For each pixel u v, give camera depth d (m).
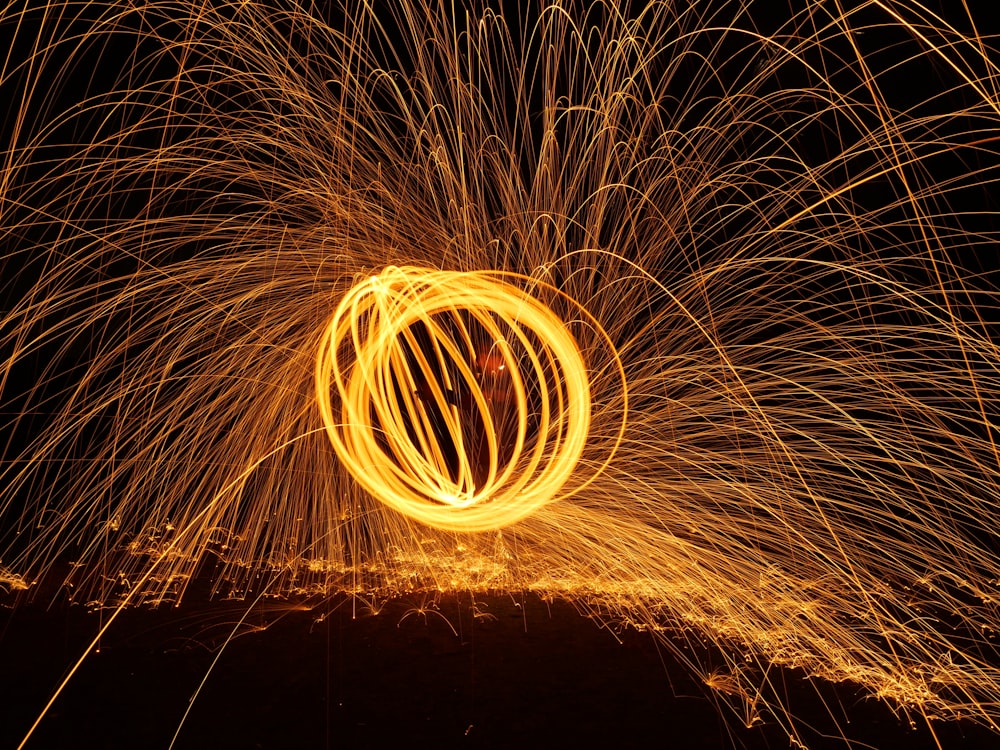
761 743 2.98
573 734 3.03
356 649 3.87
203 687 3.40
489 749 2.90
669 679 3.54
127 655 3.75
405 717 3.14
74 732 2.98
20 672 3.52
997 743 3.00
